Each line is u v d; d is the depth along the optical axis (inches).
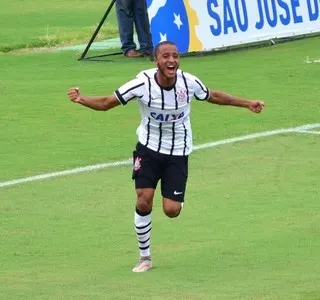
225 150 1301.7
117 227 997.2
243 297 746.2
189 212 1037.2
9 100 1653.5
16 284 812.6
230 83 1732.3
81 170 1229.7
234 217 1014.4
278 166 1217.4
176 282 799.1
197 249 906.1
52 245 941.2
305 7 2194.9
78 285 802.8
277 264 842.8
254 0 2080.5
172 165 839.7
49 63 2030.0
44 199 1107.3
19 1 3223.4
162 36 1915.6
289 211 1029.2
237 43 2036.2
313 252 878.4
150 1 1910.7
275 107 1544.0
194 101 1600.6
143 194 837.8
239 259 864.3
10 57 2129.7
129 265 866.1
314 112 1508.4
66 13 2908.5
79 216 1040.2
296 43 2146.9
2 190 1147.9
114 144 1354.6
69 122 1489.9
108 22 2682.1
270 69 1854.1
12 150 1333.7
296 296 742.5
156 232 968.9
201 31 1974.7
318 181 1144.8
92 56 2094.0
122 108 1572.3
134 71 1892.2
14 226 1009.5
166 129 832.9
